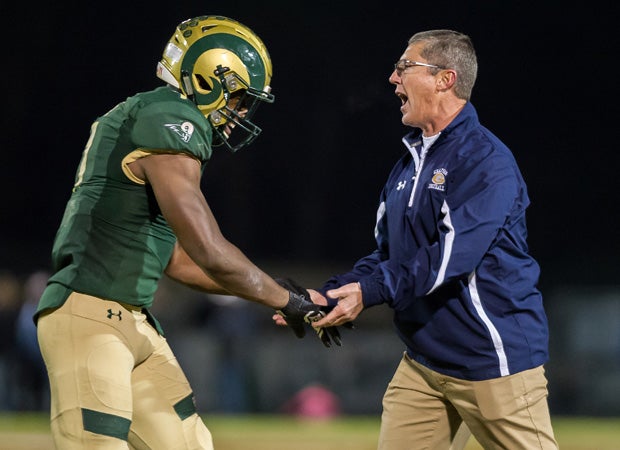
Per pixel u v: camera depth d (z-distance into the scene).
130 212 12.71
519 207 14.22
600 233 80.06
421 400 15.01
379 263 15.46
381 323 66.12
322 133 67.62
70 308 12.48
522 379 14.04
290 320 13.55
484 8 73.38
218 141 14.16
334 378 49.22
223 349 48.16
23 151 80.56
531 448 14.09
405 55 14.96
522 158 79.56
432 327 14.26
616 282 78.31
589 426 37.56
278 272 76.69
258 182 75.50
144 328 13.34
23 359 44.19
